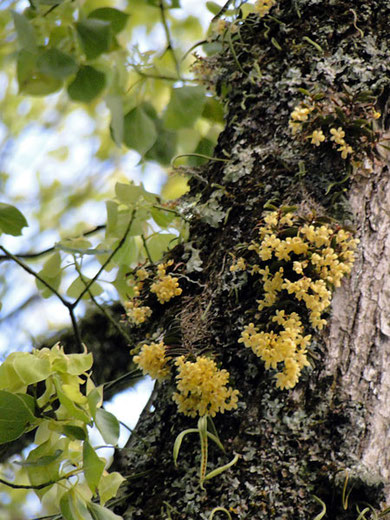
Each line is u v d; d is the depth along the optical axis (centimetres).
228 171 209
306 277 200
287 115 209
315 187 205
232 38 217
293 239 201
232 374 201
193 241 209
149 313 208
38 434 198
